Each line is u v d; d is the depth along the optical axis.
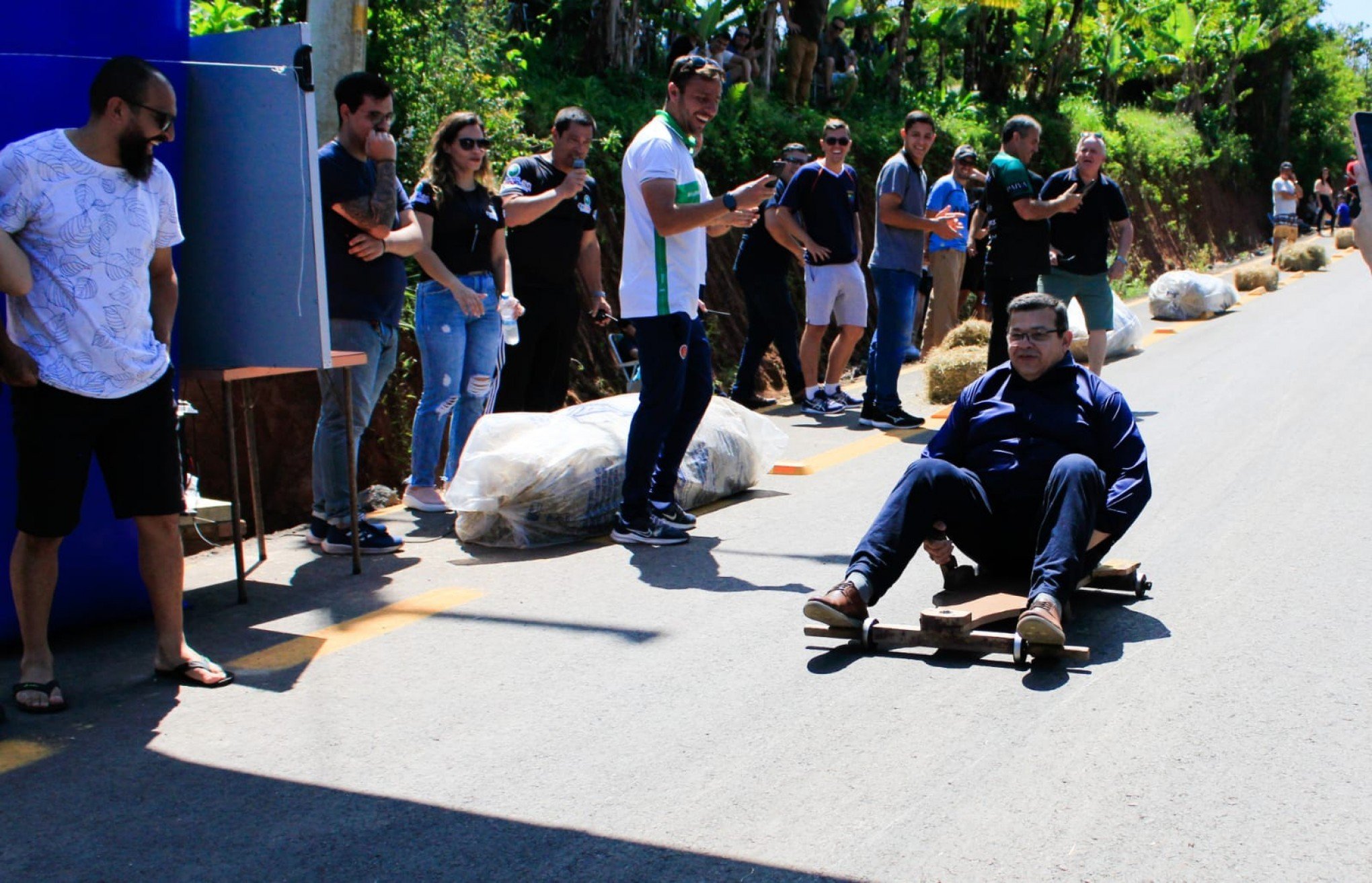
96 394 3.75
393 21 8.70
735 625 4.52
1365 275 20.02
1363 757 3.25
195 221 4.86
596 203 7.08
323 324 4.70
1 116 4.12
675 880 2.75
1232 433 7.82
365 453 7.39
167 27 4.62
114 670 4.20
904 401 9.76
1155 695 3.71
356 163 5.40
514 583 5.17
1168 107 33.75
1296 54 39.31
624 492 5.76
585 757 3.41
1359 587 4.70
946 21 23.06
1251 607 4.52
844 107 18.06
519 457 5.69
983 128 20.45
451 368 6.31
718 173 13.20
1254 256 31.11
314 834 3.01
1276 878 2.67
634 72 14.56
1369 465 6.77
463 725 3.67
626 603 4.84
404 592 5.09
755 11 17.39
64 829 3.05
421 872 2.81
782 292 9.16
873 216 15.97
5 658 4.34
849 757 3.35
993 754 3.34
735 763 3.34
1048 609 3.88
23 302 3.74
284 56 4.64
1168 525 5.69
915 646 4.14
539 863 2.84
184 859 2.89
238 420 6.92
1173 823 2.93
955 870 2.74
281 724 3.70
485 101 9.45
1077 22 24.98
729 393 10.16
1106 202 8.91
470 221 6.14
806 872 2.76
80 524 4.51
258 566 5.56
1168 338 13.21
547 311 6.89
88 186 3.73
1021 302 4.46
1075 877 2.70
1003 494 4.37
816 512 6.30
